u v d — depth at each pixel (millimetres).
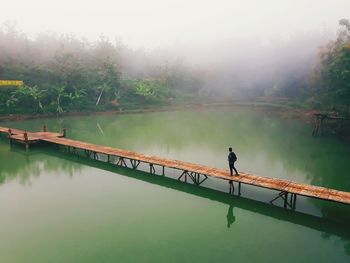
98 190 17297
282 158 23859
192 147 27594
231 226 13406
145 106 57969
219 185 18141
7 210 14664
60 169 21125
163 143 29156
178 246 11719
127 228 13094
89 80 56188
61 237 12336
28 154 24781
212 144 28734
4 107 45188
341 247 11789
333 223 13727
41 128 37125
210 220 13953
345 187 17828
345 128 32500
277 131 35531
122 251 11359
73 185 18031
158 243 11922
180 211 14812
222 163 22547
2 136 31797
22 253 11250
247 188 17609
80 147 23953
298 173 20297
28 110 46531
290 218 14242
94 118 46656
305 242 12133
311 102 49562
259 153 25406
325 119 34938
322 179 19156
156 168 21375
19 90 46250
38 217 13984
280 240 12289
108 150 23047
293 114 47469
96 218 13938
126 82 62031
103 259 10859
